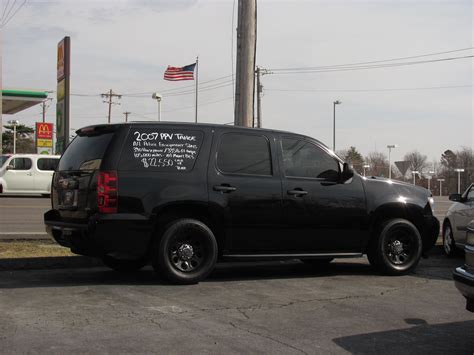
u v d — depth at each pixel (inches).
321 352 186.2
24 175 989.2
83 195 274.4
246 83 426.9
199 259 286.8
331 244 315.9
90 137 290.8
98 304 241.9
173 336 198.5
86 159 281.1
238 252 296.4
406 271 329.4
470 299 193.0
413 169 2438.5
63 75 704.4
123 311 230.7
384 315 235.8
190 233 282.7
